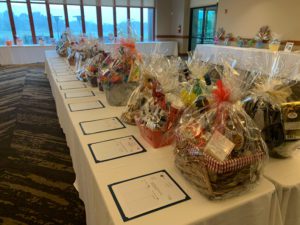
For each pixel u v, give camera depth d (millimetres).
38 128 2766
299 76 1256
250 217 743
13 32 7113
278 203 821
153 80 1133
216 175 669
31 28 7285
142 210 678
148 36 8797
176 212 670
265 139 870
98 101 1673
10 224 1440
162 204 700
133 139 1104
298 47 4648
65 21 7559
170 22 8828
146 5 8312
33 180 1846
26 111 3297
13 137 2539
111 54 1825
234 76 832
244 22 5695
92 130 1205
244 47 5051
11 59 6836
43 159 2133
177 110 972
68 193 1701
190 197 728
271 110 845
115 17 8039
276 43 4305
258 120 859
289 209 857
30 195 1681
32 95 4020
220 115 765
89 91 1936
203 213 667
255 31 5461
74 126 1258
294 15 4605
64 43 4223
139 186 779
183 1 7973
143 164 909
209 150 704
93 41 3180
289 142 879
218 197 696
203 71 1160
